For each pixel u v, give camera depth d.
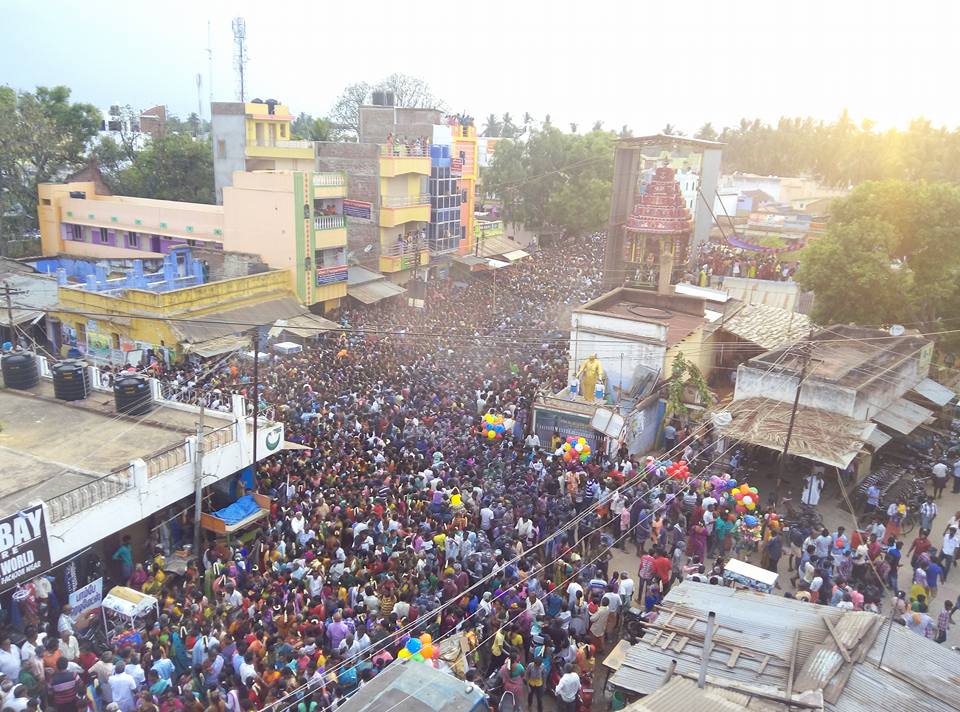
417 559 15.99
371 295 44.22
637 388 26.78
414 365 30.88
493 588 15.13
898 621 13.95
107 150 55.88
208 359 31.06
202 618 14.12
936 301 31.23
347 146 47.25
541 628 14.05
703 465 23.34
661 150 41.81
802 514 19.86
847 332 29.53
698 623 12.35
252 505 18.78
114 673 11.98
